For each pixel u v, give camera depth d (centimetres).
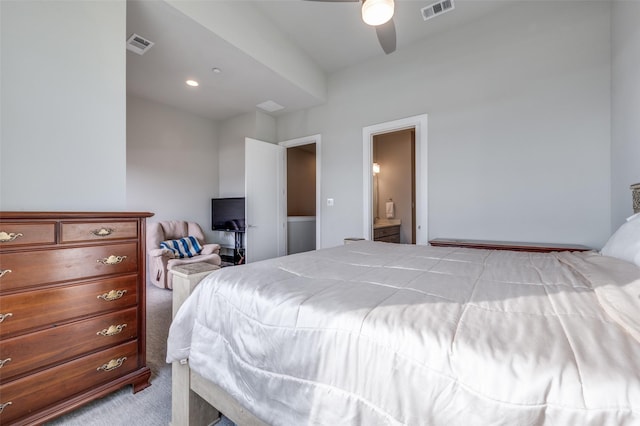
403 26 292
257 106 416
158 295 333
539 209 254
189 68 300
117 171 176
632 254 112
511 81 266
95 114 168
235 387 96
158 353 200
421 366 61
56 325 132
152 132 410
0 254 117
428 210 313
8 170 139
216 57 277
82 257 141
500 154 272
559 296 83
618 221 211
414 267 135
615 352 53
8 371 119
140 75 319
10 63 139
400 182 528
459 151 294
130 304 159
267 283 107
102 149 170
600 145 229
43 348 128
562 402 48
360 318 74
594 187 231
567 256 150
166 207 428
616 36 213
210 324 108
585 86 235
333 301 86
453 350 60
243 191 459
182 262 347
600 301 76
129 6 207
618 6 210
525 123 260
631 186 174
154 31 237
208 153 481
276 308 89
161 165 421
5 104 138
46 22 150
